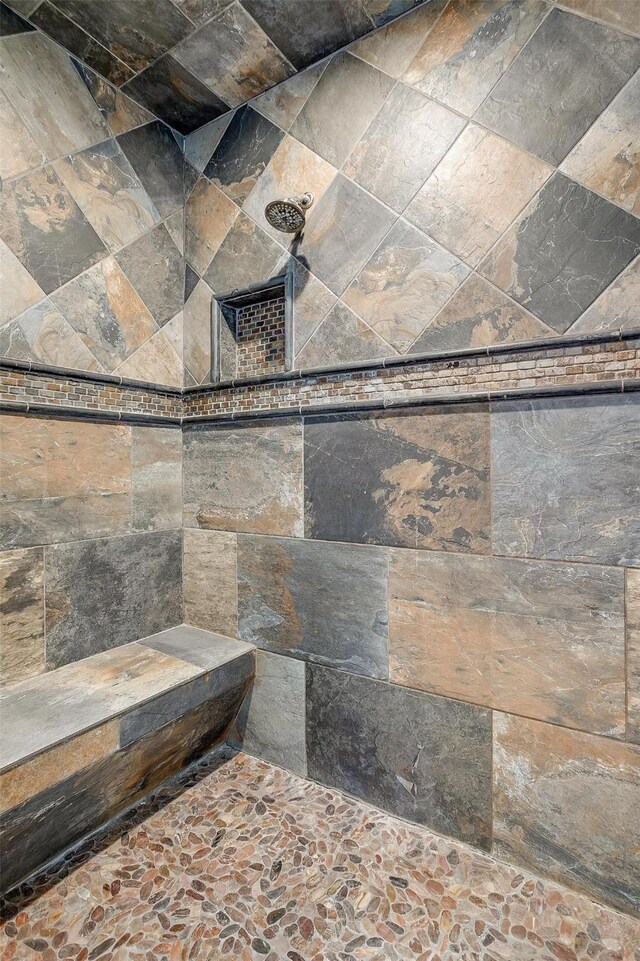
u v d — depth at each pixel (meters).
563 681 1.16
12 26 1.33
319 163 1.50
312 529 1.52
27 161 1.36
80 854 1.23
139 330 1.67
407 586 1.36
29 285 1.36
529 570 1.19
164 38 1.42
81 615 1.50
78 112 1.49
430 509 1.32
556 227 1.16
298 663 1.56
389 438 1.38
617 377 1.09
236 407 1.68
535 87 1.17
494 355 1.23
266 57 1.48
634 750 1.08
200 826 1.33
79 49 1.46
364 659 1.43
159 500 1.75
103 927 1.03
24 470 1.35
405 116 1.35
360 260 1.43
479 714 1.26
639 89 1.06
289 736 1.58
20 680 1.34
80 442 1.49
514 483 1.21
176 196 1.81
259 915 1.07
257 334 1.76
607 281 1.10
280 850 1.25
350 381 1.45
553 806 1.17
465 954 0.99
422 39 1.32
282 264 1.58
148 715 1.27
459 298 1.28
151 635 1.73
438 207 1.31
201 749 1.62
